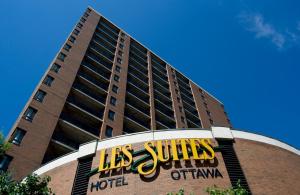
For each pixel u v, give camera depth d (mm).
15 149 29828
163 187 21203
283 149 26297
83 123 42375
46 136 33625
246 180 22156
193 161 23062
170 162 22938
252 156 24344
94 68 54062
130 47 73375
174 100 64875
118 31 76812
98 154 24969
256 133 27016
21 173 28188
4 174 16047
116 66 59500
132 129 48375
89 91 48062
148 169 22656
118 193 21359
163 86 69625
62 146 34344
